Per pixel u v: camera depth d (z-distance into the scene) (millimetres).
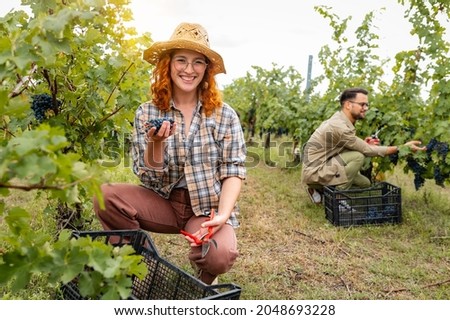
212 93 2705
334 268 3385
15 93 1875
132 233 2559
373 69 6895
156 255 2414
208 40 2756
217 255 2471
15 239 1524
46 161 1218
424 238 4062
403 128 5582
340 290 3037
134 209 2723
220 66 2676
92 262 1402
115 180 5332
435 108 5133
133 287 2600
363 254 3695
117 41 3068
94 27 2932
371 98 5996
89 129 3135
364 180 5289
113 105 3148
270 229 4184
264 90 11281
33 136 1258
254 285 3025
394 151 4973
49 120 2844
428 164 5219
